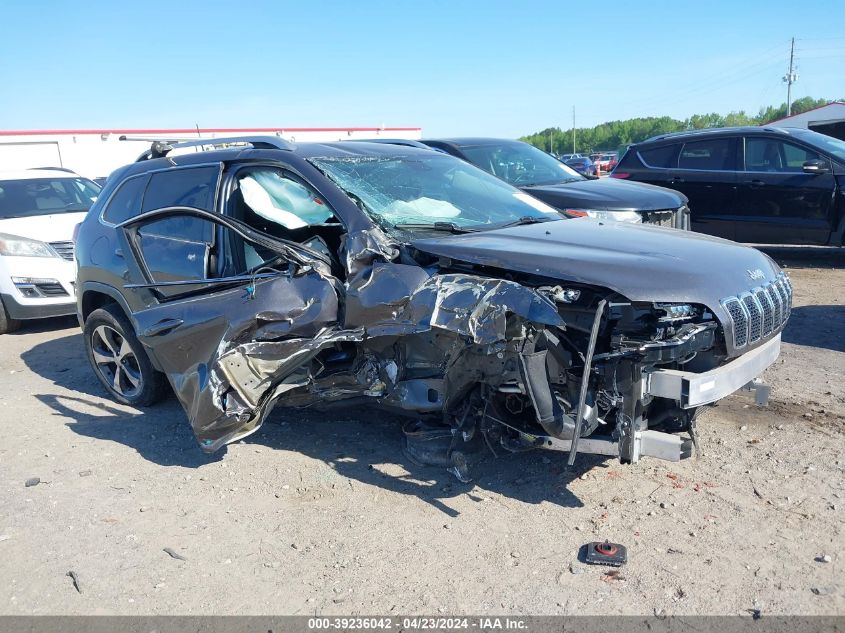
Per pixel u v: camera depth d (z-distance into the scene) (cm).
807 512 350
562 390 349
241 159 454
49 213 868
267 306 388
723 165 1009
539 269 347
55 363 670
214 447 393
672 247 390
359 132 2855
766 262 413
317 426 476
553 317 315
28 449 464
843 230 923
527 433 360
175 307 429
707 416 466
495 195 494
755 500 363
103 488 407
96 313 523
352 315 376
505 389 350
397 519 361
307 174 421
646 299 327
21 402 557
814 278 909
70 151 2606
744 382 359
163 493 399
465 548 333
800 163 951
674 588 299
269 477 410
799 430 441
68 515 379
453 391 362
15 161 2525
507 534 343
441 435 403
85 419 515
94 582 321
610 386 337
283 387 394
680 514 353
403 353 374
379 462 421
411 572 318
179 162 492
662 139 1077
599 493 376
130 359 530
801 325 684
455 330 338
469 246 372
